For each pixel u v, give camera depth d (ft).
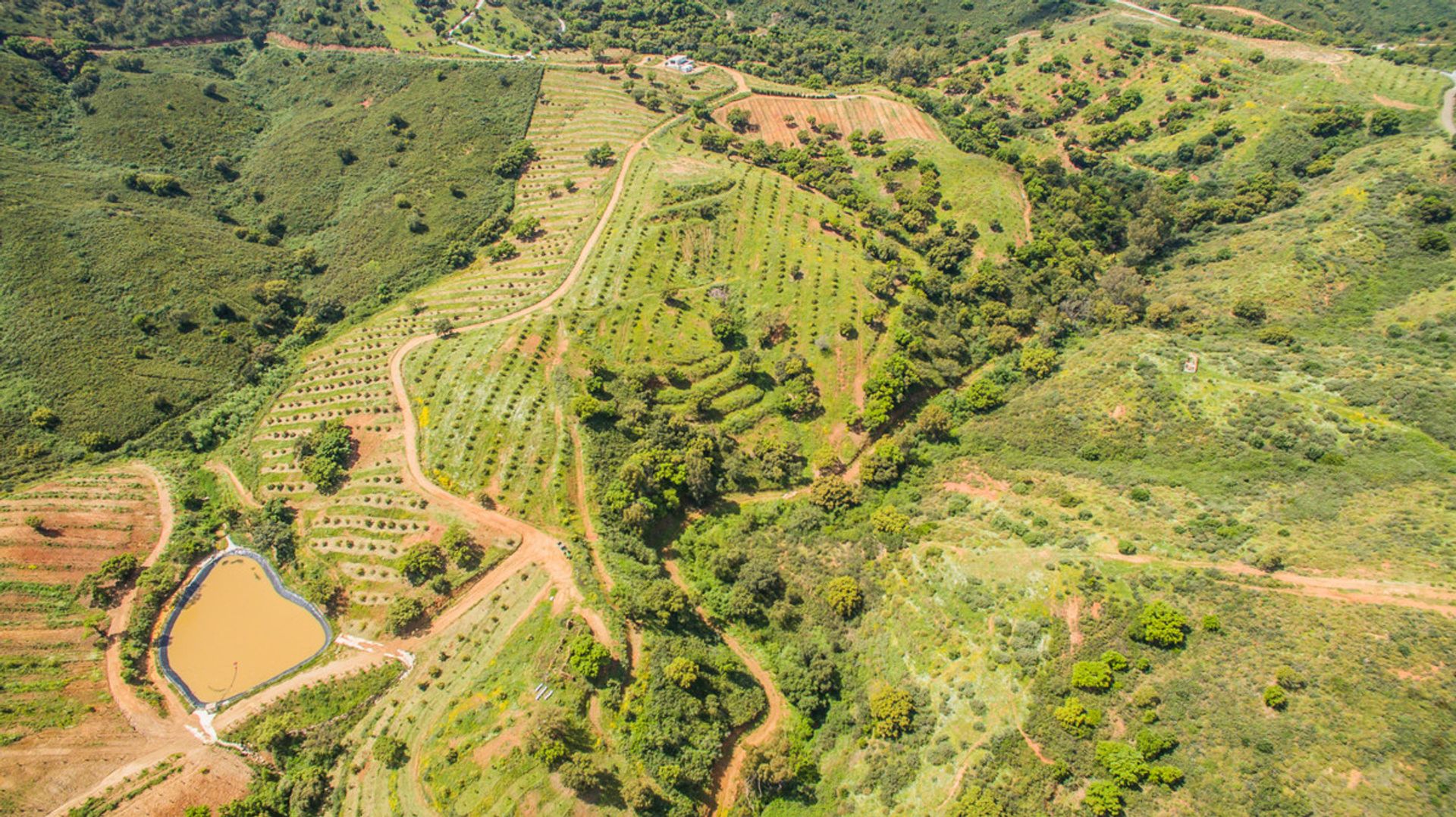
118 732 275.18
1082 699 248.93
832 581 319.06
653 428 361.30
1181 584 267.39
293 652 304.50
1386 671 222.69
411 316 441.68
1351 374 336.90
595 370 384.68
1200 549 281.33
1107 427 353.10
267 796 265.13
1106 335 415.64
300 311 450.71
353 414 382.22
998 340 426.51
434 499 344.69
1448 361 329.31
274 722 278.26
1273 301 399.03
